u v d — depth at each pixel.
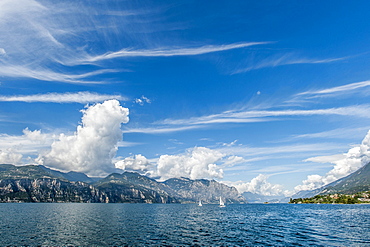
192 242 61.66
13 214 157.38
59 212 188.38
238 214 178.50
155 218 140.12
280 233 76.25
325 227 90.38
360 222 106.81
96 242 61.53
